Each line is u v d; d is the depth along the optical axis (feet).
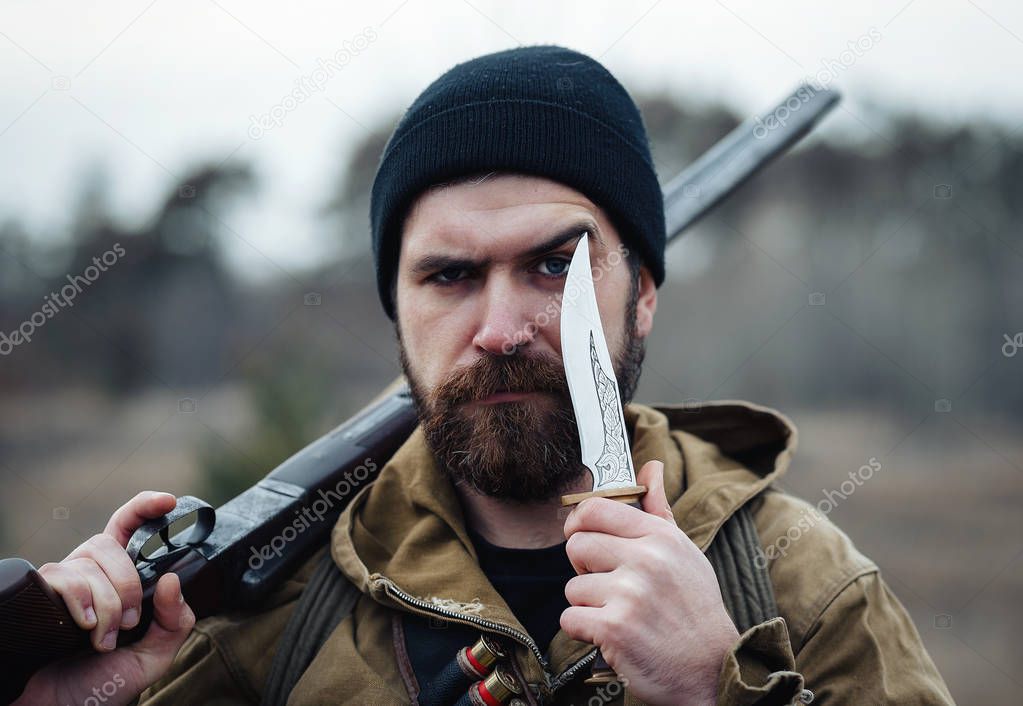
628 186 6.10
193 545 5.70
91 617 4.78
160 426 28.22
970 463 27.20
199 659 6.03
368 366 27.22
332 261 28.94
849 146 35.17
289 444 15.57
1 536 21.30
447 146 5.67
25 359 31.63
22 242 30.89
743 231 35.27
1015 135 32.89
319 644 5.86
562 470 5.48
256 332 32.27
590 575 4.74
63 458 26.40
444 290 5.65
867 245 34.68
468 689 5.30
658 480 4.96
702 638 4.59
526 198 5.59
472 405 5.47
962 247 33.88
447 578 5.70
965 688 15.57
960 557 20.34
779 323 32.94
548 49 6.35
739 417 6.86
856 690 5.13
